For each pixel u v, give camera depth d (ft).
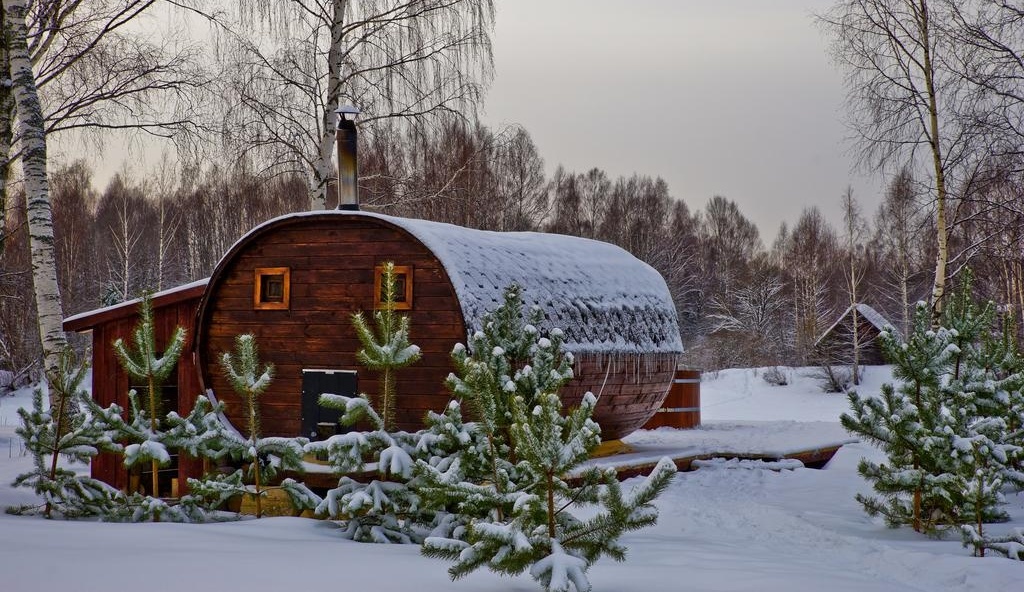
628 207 200.34
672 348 47.14
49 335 42.39
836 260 215.31
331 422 37.93
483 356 24.35
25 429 29.35
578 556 18.11
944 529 27.25
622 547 18.28
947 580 21.88
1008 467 28.09
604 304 42.98
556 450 17.97
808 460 47.24
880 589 19.34
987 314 31.89
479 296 36.14
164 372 29.37
